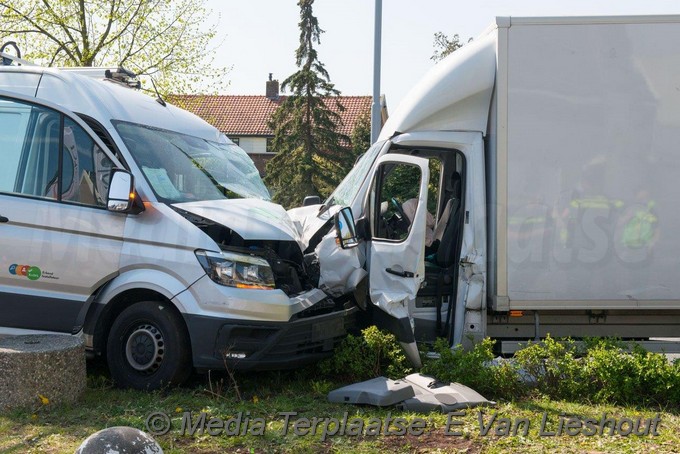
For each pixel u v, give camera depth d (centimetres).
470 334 870
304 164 3888
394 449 578
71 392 668
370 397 696
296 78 4028
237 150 916
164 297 725
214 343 697
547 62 902
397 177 898
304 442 589
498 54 905
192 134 859
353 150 4153
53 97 775
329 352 793
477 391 763
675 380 738
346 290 848
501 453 571
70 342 682
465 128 925
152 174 749
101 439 423
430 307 915
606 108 899
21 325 739
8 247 740
